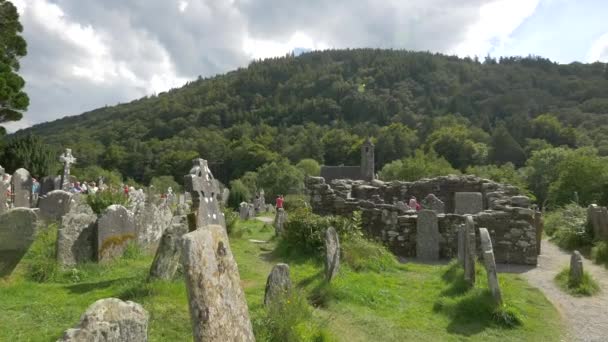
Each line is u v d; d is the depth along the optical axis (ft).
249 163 256.93
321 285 25.27
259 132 335.88
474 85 387.14
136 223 33.63
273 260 35.37
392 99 370.94
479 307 24.38
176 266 23.17
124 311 10.30
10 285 22.86
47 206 44.45
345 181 74.08
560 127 253.03
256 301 21.81
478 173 167.73
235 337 10.43
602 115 286.46
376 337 20.45
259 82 463.01
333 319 21.17
